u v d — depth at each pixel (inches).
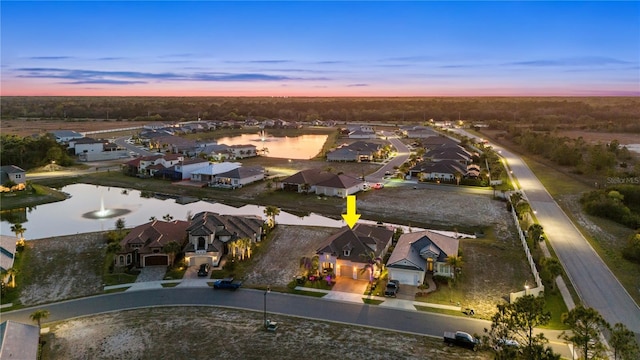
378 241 2281.0
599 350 1212.5
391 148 6491.1
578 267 2135.8
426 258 2091.5
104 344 1541.6
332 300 1871.3
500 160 5162.4
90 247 2490.2
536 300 1275.8
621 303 1787.6
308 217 3164.4
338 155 5457.7
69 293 1973.4
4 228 2886.3
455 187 3927.2
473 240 2534.5
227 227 2429.9
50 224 2982.3
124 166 4803.2
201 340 1556.3
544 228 2714.1
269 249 2471.7
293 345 1518.2
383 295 1907.0
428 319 1707.7
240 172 4133.9
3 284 1983.3
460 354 1462.8
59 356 1470.2
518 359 1191.6
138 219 3107.8
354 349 1489.9
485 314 1744.6
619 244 2445.9
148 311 1798.7
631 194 3230.8
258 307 1822.1
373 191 3799.2
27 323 1705.2
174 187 4069.9
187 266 2237.9
